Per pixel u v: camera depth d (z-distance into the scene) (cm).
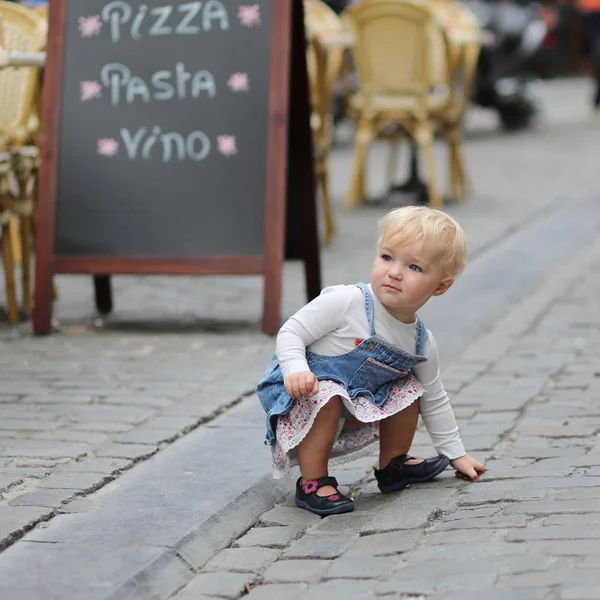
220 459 945
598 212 2314
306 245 1506
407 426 888
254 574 744
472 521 785
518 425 1044
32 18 1581
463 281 1702
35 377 1205
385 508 845
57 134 1424
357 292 848
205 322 1477
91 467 916
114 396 1130
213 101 1409
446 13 2631
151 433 1007
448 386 1198
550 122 4378
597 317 1502
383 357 845
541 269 1823
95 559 738
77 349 1330
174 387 1162
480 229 2131
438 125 2456
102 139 1421
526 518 776
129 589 704
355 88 3353
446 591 666
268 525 833
